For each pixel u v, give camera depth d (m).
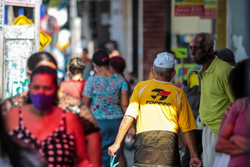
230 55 13.57
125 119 10.52
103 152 13.03
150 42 24.39
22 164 7.12
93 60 13.32
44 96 7.12
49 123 7.30
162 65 10.46
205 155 10.94
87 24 53.84
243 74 7.95
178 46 24.25
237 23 16.59
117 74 13.35
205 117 10.82
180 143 13.11
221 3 20.80
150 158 10.23
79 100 7.76
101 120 12.96
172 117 10.29
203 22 23.94
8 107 7.78
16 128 7.21
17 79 11.68
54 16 25.34
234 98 8.09
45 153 7.15
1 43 11.56
